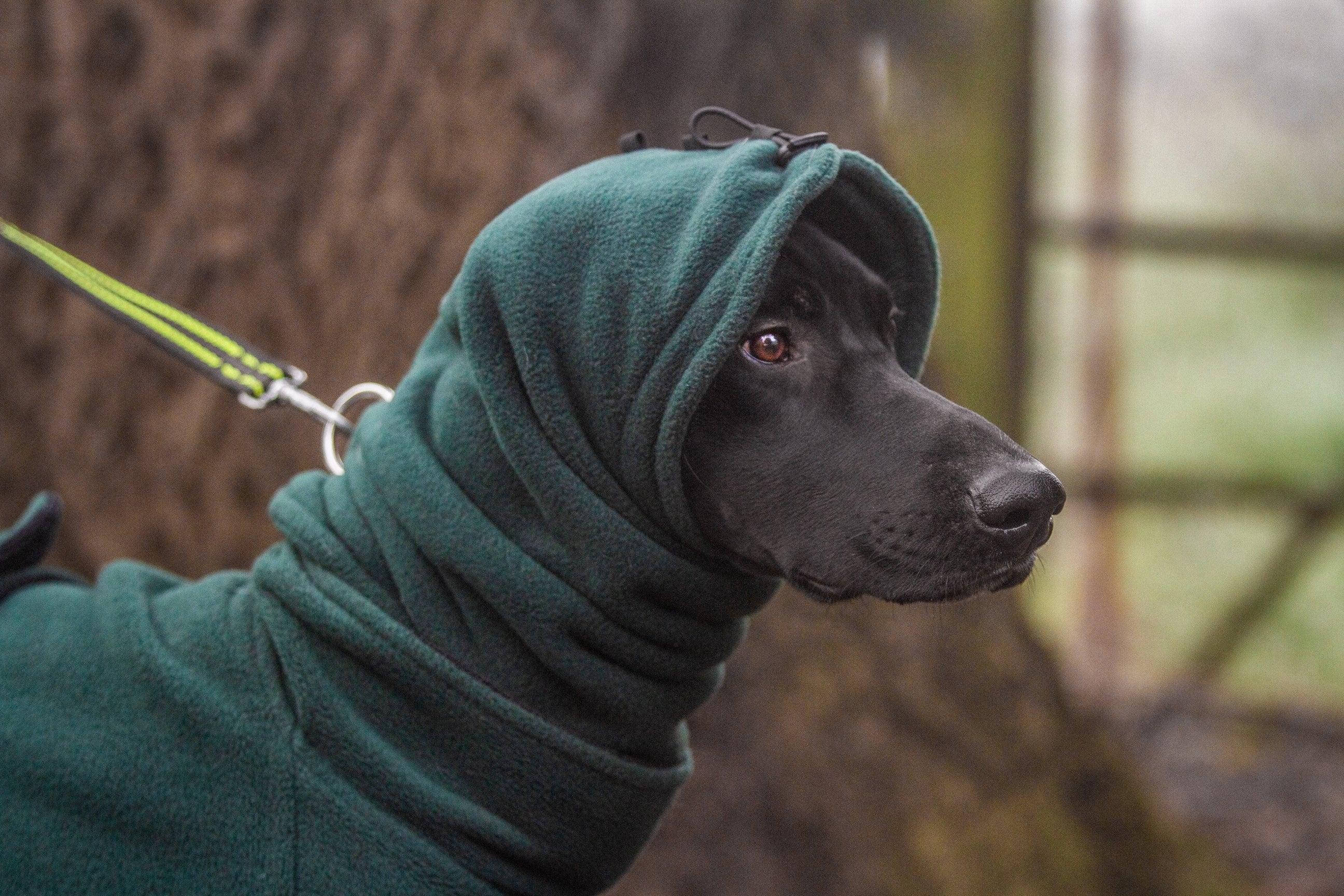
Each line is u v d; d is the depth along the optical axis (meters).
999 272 4.59
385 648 1.39
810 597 1.58
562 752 1.41
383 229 2.82
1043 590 6.02
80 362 2.86
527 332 1.45
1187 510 5.99
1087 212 6.00
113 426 2.86
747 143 1.52
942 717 3.14
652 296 1.43
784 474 1.55
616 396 1.46
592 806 1.43
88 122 2.86
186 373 2.86
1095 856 3.33
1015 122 4.69
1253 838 4.52
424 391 1.55
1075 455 6.05
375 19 2.85
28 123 2.88
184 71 2.85
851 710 3.03
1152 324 6.20
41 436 2.89
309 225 2.85
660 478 1.46
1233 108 6.30
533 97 2.85
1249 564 5.95
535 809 1.41
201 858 1.33
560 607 1.43
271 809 1.35
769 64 3.00
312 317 2.84
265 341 2.83
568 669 1.44
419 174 2.83
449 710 1.40
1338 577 6.00
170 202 2.85
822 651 3.04
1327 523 5.86
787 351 1.58
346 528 1.49
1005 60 4.55
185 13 2.86
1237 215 6.31
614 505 1.47
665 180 1.49
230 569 2.82
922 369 1.79
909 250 1.72
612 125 2.89
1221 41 6.27
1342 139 6.23
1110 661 5.92
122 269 2.86
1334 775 5.07
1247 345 6.18
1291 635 6.01
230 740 1.37
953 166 4.48
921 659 3.18
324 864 1.33
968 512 1.46
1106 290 5.96
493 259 1.48
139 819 1.34
